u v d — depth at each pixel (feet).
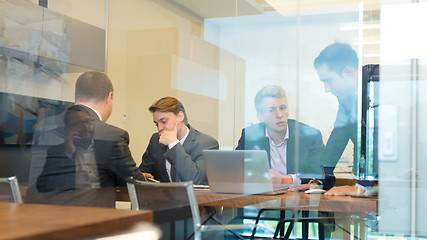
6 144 8.77
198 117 8.29
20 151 8.66
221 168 7.32
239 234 6.77
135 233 3.98
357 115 6.97
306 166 7.12
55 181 8.14
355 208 6.54
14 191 7.11
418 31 6.74
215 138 7.99
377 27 6.95
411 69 6.76
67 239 3.00
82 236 3.19
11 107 9.05
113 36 9.96
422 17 6.74
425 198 6.44
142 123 9.01
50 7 9.99
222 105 8.13
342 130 7.02
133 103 9.22
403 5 6.84
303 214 6.64
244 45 8.08
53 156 8.34
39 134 8.73
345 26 7.18
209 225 6.42
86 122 8.60
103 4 10.40
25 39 9.57
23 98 9.18
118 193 7.85
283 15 7.68
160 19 9.36
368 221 6.48
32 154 8.53
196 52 8.64
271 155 7.32
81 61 9.93
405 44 6.80
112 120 9.34
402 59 6.81
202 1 8.62
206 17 8.59
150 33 9.48
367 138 6.87
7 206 4.17
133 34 9.69
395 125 6.75
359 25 7.08
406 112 6.70
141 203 6.36
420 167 6.57
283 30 7.66
